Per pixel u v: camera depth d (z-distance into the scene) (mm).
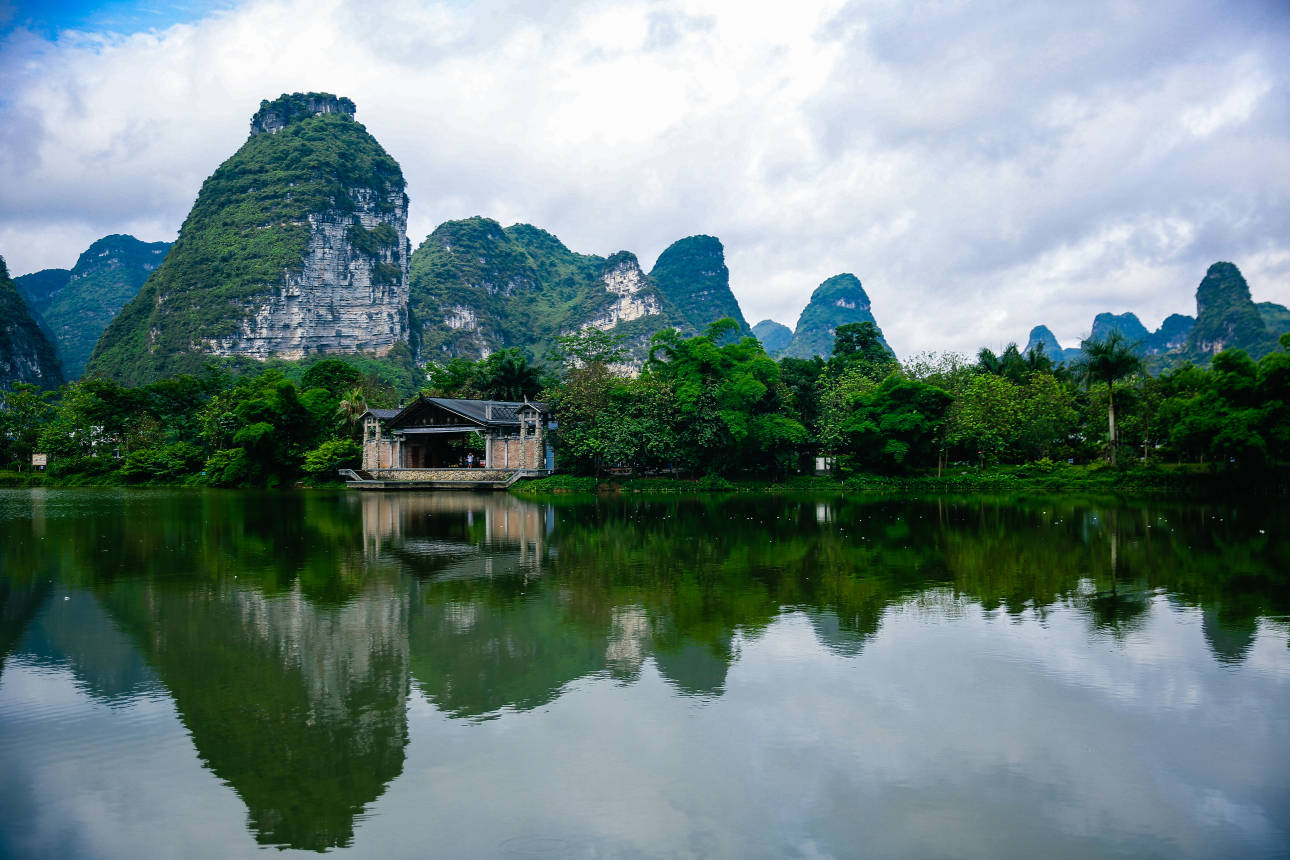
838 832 8562
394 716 11773
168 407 90562
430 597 19609
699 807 9109
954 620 17234
